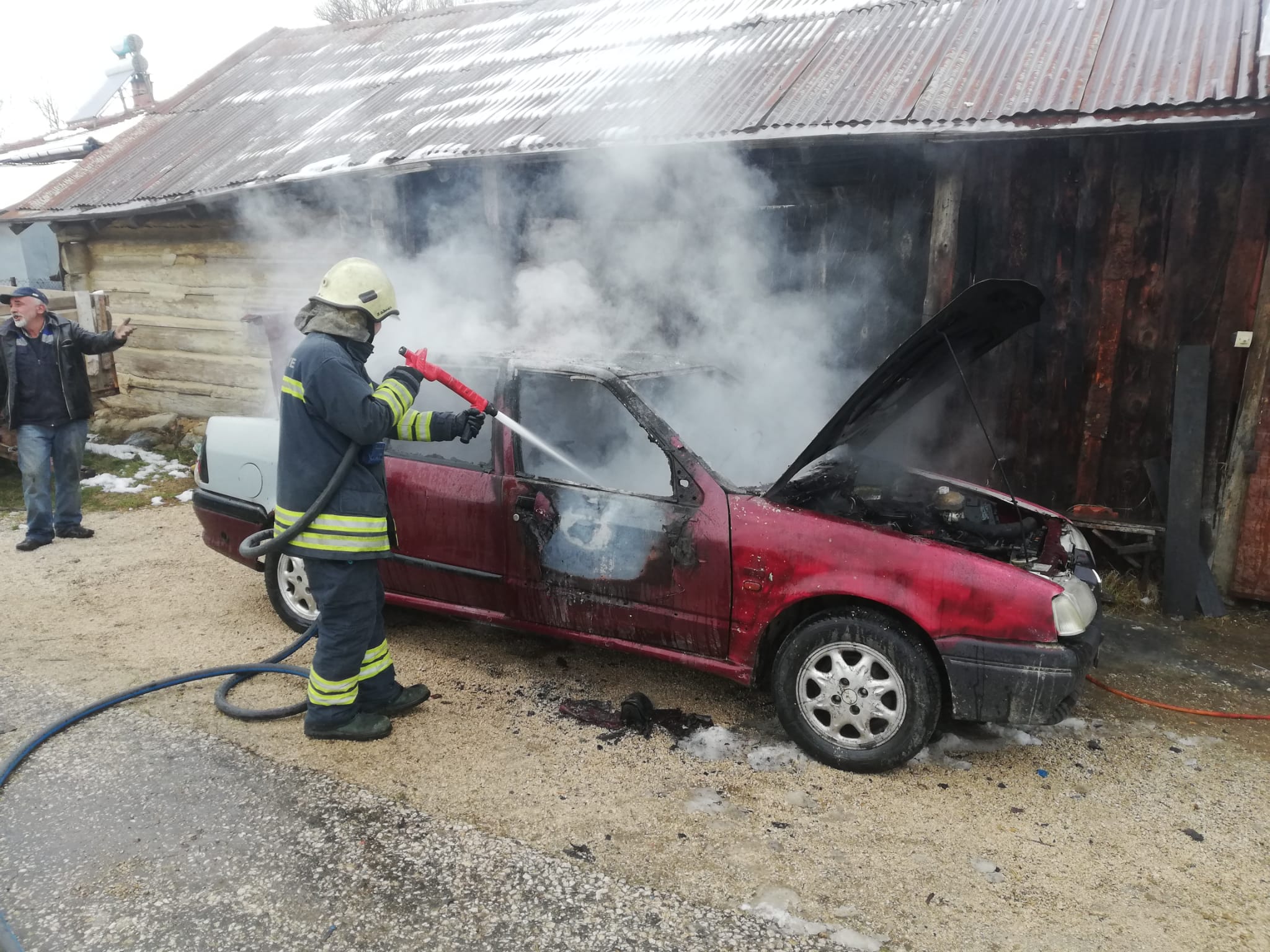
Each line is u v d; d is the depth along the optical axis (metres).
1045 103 4.39
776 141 4.91
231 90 9.62
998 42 5.29
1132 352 4.84
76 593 4.70
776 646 3.25
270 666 3.63
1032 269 5.00
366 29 10.17
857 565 2.95
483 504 3.55
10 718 3.25
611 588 3.33
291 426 2.92
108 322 7.61
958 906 2.34
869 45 5.75
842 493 3.68
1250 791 2.99
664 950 2.14
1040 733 3.36
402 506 3.76
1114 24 5.10
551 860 2.48
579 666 3.86
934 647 2.97
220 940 2.14
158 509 6.49
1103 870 2.53
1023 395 5.11
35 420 5.38
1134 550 4.86
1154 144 4.62
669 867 2.47
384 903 2.29
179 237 8.30
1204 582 4.72
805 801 2.83
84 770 2.89
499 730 3.25
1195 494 4.60
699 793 2.87
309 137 7.39
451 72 7.94
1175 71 4.38
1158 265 4.72
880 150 5.34
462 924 2.22
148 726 3.20
